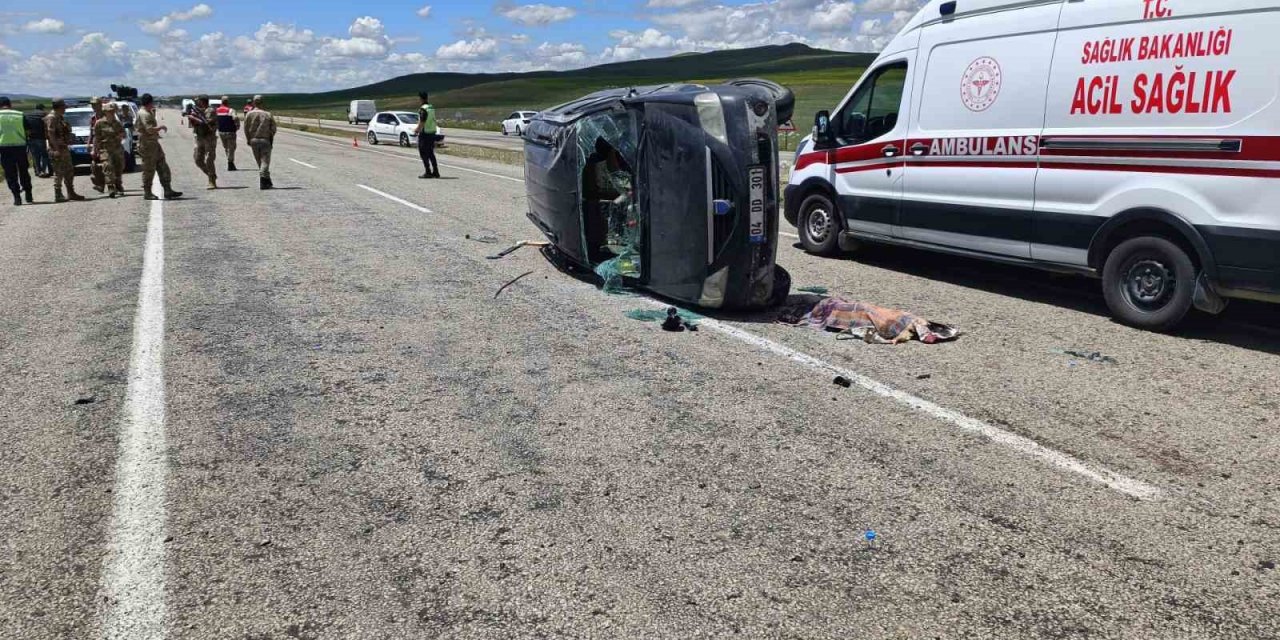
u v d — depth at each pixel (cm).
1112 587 289
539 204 818
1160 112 571
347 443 399
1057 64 635
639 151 658
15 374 494
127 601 277
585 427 421
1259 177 523
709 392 472
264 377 491
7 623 265
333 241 949
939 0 741
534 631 263
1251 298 550
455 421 427
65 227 1065
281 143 3559
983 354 549
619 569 297
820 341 577
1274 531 326
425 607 275
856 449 397
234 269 792
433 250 898
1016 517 335
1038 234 667
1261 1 515
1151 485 363
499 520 329
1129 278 614
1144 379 500
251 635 261
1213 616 273
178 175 1819
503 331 593
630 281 714
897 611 275
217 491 350
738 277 622
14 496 346
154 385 475
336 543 312
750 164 604
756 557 305
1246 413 446
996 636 263
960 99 720
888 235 816
